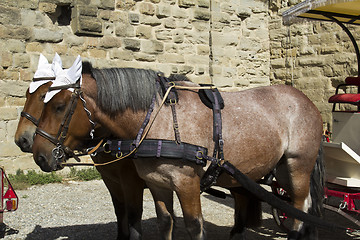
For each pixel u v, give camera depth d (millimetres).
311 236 4473
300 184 4434
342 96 5516
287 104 4410
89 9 10422
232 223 6629
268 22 13602
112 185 4996
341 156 4980
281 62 13234
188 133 3635
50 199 7984
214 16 12648
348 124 5406
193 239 3688
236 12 13070
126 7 11195
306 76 12484
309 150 4402
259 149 4012
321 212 4629
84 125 3602
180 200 3652
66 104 3516
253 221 5250
